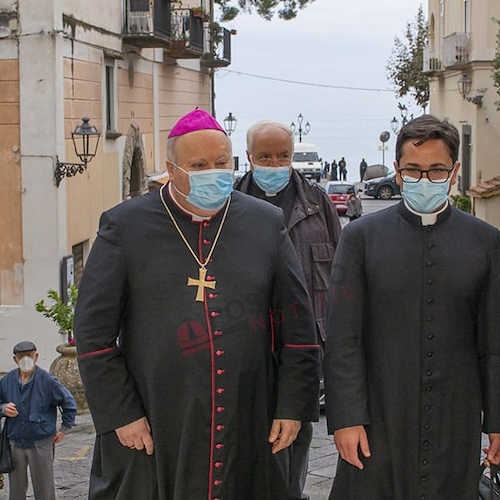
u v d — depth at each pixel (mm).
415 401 4656
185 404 4676
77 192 19953
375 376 4730
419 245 4672
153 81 27453
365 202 54094
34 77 18234
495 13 31500
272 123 6750
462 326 4676
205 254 4766
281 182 6715
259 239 4863
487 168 32062
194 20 28906
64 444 11961
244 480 4852
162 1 24688
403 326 4664
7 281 18625
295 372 4906
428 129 4559
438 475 4688
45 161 18359
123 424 4711
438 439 4684
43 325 18562
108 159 22609
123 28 23734
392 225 4746
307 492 9000
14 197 18500
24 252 18531
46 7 18109
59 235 18547
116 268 4734
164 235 4773
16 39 18219
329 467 9914
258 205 4984
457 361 4672
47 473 9586
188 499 4711
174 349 4668
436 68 37688
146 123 26719
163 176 26578
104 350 4730
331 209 6875
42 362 18609
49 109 18266
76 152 18906
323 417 12086
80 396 13828
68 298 18656
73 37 19406
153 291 4711
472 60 31734
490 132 32094
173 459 4730
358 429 4699
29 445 9508
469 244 4680
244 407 4770
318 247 6723
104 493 4957
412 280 4656
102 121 21969
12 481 9672
